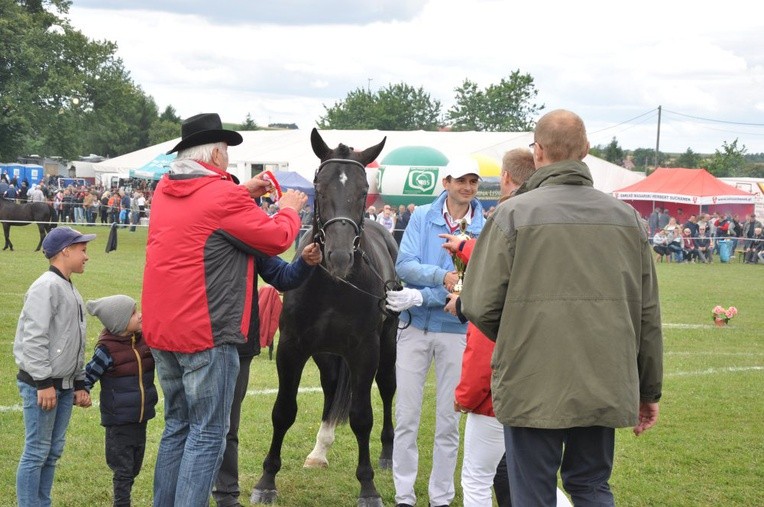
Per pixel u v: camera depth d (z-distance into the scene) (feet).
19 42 170.91
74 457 20.03
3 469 18.70
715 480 20.12
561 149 11.35
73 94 177.99
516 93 270.46
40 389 14.46
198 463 13.19
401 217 85.40
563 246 10.70
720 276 82.33
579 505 11.14
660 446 22.89
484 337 13.30
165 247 13.15
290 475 19.89
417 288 16.99
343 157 16.76
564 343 10.52
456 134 125.70
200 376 13.17
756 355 38.88
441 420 16.70
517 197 11.17
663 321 49.85
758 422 25.88
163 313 13.12
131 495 17.76
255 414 25.03
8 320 40.14
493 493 19.36
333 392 20.65
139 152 157.99
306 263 15.19
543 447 10.87
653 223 109.70
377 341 17.69
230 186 13.26
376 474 20.27
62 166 234.79
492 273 10.94
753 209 120.26
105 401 15.55
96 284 55.72
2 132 179.42
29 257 74.84
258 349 15.44
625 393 10.55
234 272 13.35
